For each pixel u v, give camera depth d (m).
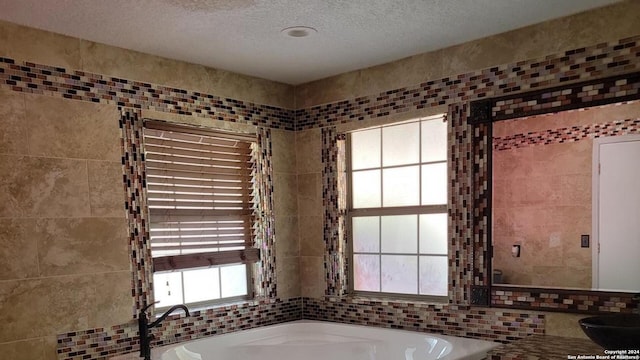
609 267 2.46
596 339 2.08
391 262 3.38
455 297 2.94
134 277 2.79
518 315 2.71
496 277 2.80
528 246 2.70
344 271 3.56
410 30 2.66
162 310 3.04
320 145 3.62
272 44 2.82
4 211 2.35
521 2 2.33
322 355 3.19
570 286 2.57
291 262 3.69
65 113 2.56
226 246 3.37
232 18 2.42
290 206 3.71
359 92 3.39
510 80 2.73
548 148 2.63
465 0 2.28
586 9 2.46
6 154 2.36
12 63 2.39
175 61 3.06
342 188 3.57
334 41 2.80
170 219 3.05
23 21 2.38
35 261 2.43
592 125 2.51
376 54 3.07
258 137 3.52
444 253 3.12
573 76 2.53
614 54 2.41
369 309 3.34
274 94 3.65
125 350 2.73
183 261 3.09
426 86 3.06
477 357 2.58
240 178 3.47
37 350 2.43
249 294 3.56
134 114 2.84
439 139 3.13
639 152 2.39
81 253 2.59
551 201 2.63
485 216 2.83
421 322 3.08
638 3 2.34
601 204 2.49
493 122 2.81
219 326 3.21
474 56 2.86
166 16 2.36
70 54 2.59
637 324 2.31
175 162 3.08
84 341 2.58
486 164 2.83
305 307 3.71
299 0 2.22
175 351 2.83
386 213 3.39
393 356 3.00
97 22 2.41
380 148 3.42
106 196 2.70
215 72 3.28
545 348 2.36
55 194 2.51
